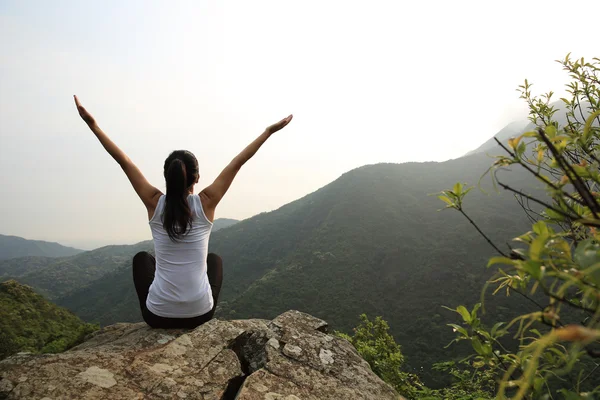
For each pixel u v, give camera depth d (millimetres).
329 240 97438
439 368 4723
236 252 123438
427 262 77625
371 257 86438
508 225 77750
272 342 2508
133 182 2549
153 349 2289
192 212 2461
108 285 119938
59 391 1762
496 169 930
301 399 2004
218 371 2176
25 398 1693
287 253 112000
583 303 693
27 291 57281
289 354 2424
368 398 2176
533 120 2256
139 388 1904
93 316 100438
